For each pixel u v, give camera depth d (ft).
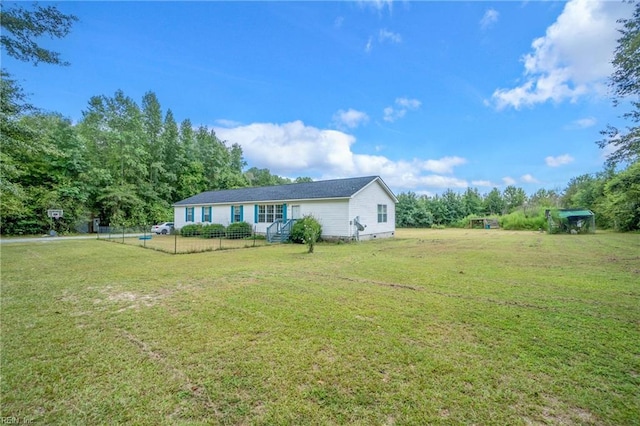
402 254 35.94
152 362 9.76
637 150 36.60
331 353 10.28
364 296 17.21
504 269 25.38
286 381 8.59
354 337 11.57
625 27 33.65
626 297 16.76
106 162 92.84
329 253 37.17
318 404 7.53
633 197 61.21
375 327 12.57
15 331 12.35
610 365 9.36
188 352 10.44
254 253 37.52
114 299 17.01
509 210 143.23
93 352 10.48
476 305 15.40
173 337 11.73
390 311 14.56
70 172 84.28
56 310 15.06
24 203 70.95
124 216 91.40
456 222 131.23
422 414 7.11
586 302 15.85
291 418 7.02
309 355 10.14
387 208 65.31
